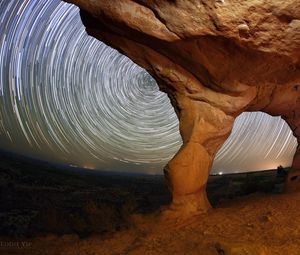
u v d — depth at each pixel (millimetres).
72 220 8133
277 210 5770
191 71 6266
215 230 5383
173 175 6461
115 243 5676
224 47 5344
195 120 6555
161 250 4957
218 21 4883
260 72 5848
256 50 5195
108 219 8016
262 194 8102
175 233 5645
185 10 5039
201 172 6562
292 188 7668
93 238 6219
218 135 6625
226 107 6441
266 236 4820
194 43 5473
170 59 6242
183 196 6531
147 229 6211
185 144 6539
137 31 5723
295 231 4832
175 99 6836
